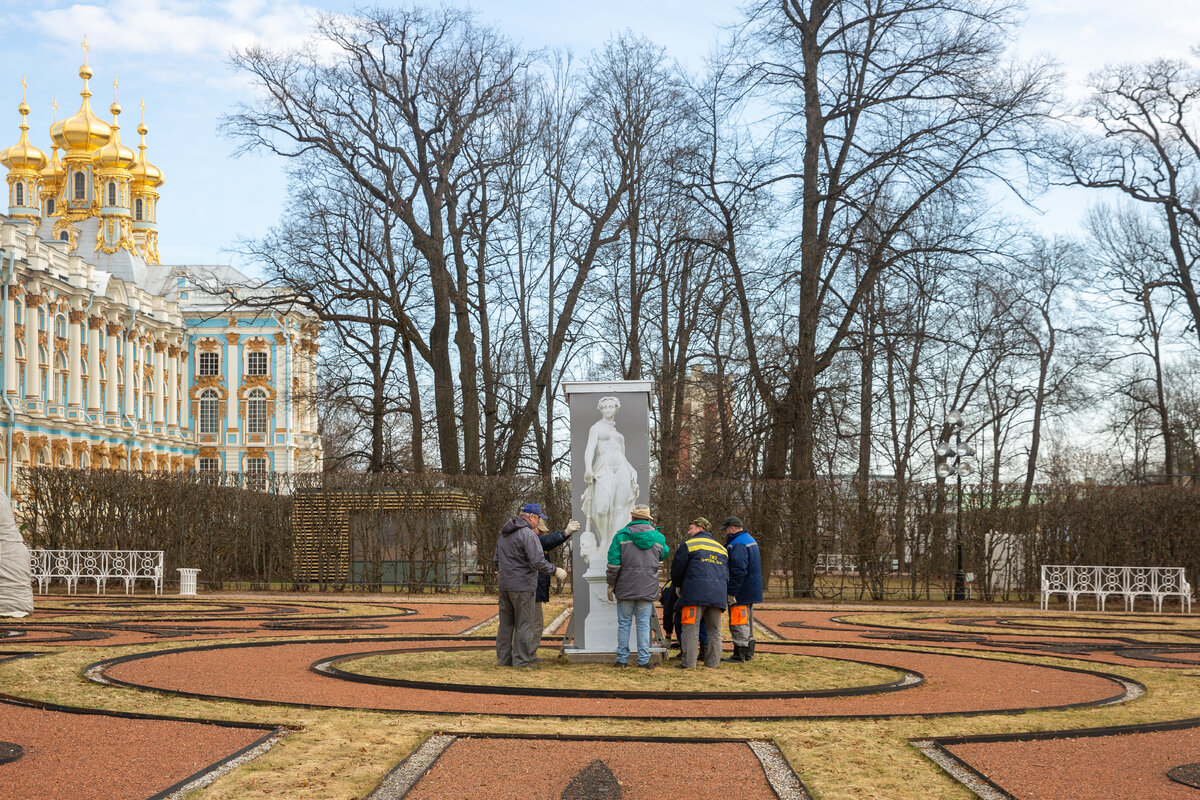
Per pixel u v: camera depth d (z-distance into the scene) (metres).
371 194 38.81
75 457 74.25
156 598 27.50
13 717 9.46
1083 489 31.95
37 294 69.38
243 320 98.44
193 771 7.62
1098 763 8.25
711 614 13.51
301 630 18.55
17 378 67.00
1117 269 44.31
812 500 31.62
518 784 7.48
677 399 40.56
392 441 52.06
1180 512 31.36
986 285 29.67
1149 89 39.53
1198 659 15.87
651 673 12.78
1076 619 24.48
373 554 33.38
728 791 7.39
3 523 20.17
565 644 14.29
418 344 38.50
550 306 42.72
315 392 42.84
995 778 7.73
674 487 32.12
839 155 32.75
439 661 13.70
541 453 43.28
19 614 20.16
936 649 16.45
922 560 31.66
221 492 33.72
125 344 84.44
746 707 10.51
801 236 32.53
